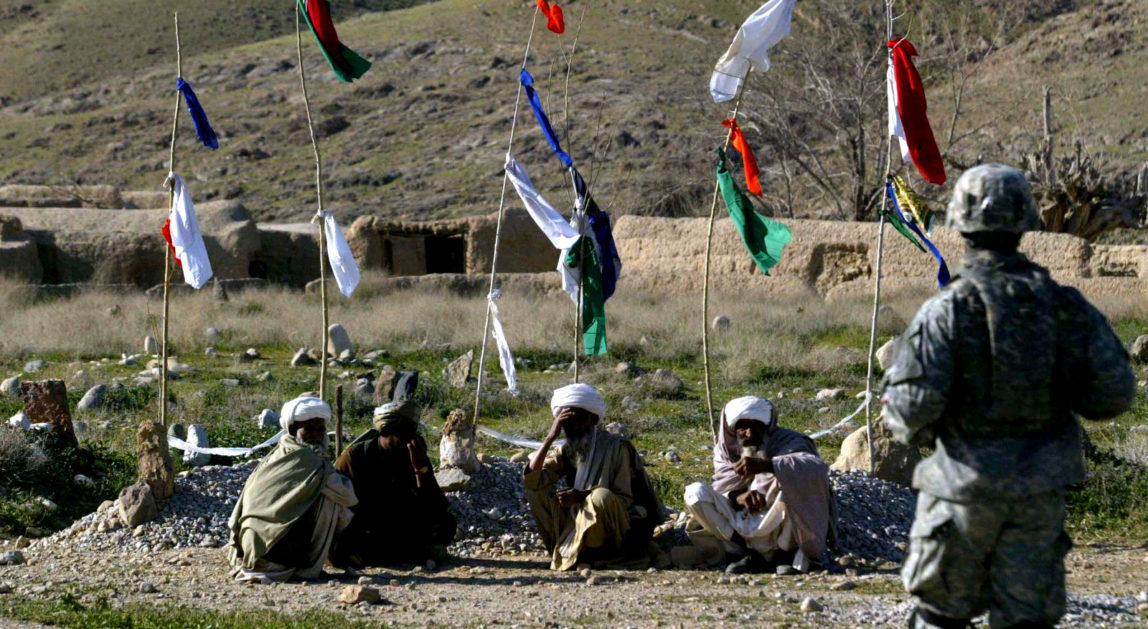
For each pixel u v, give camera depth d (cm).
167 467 2002
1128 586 1530
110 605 1422
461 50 17562
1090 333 870
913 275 5881
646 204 8256
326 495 1673
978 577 886
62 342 4269
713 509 1702
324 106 16262
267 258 7756
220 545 1883
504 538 1903
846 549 1817
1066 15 13550
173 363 3794
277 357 4191
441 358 4091
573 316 4628
